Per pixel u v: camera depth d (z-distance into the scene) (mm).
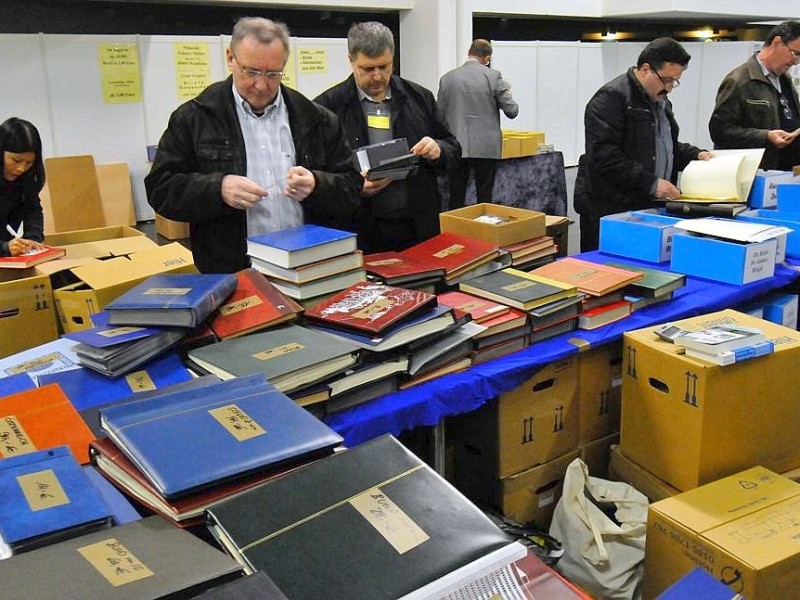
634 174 2959
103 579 738
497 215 2541
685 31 8953
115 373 1439
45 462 1021
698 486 1750
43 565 767
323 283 1806
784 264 2512
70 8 4707
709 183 2877
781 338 1854
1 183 2729
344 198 2178
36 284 2217
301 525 864
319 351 1480
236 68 2023
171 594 718
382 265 2033
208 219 2096
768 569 1404
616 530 1726
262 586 718
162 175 2098
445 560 806
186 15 5125
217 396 1176
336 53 5512
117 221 4988
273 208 2191
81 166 4773
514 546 840
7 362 1591
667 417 1802
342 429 1451
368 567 797
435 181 2760
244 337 1581
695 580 1073
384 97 2684
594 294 1976
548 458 2031
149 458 958
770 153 3529
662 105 3131
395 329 1574
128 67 4820
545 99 7176
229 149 2123
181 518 902
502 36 7168
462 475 2092
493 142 5285
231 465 957
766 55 3512
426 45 5910
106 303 2068
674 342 1821
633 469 1929
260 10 5391
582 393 2057
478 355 1760
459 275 2039
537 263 2314
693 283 2357
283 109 2195
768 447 1844
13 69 4477
